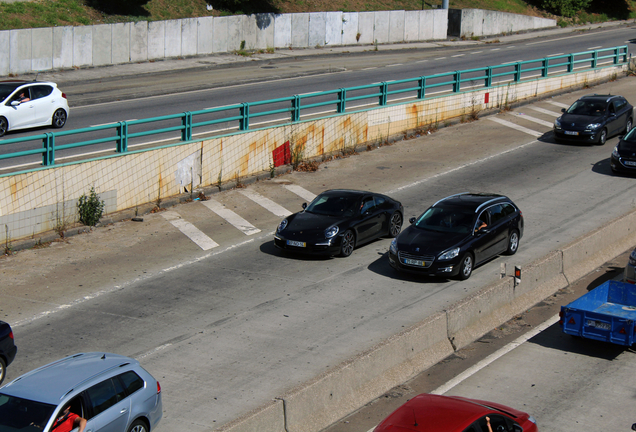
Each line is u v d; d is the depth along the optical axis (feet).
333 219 54.44
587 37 175.11
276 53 149.38
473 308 40.75
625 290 40.52
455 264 47.67
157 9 144.97
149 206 64.64
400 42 171.32
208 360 36.76
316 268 51.47
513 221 53.93
